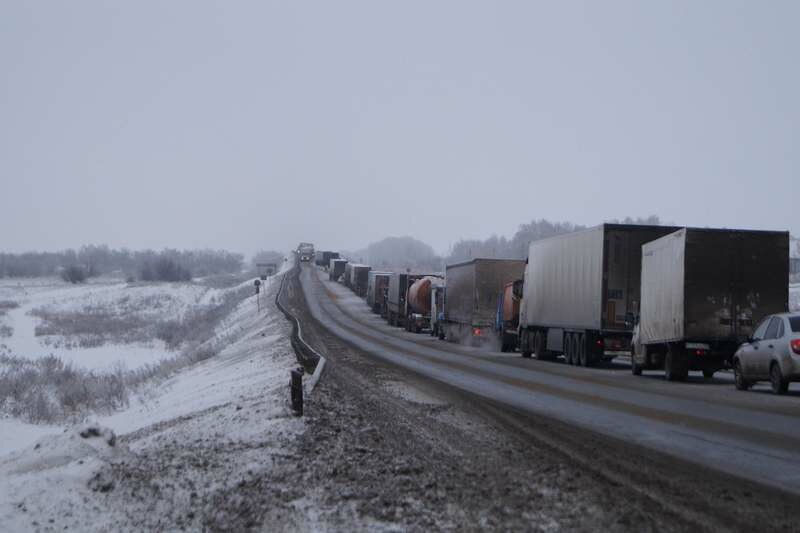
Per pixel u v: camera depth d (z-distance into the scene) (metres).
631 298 29.56
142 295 113.88
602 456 11.24
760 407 17.25
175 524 8.34
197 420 16.48
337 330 54.44
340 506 8.45
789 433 13.39
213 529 7.99
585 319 30.91
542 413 16.20
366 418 15.25
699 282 23.89
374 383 22.53
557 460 10.95
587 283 30.80
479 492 9.00
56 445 11.77
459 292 48.53
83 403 27.92
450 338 50.34
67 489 9.84
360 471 10.23
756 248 24.03
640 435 13.20
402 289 63.47
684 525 7.52
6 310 90.94
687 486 9.27
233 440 12.91
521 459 11.02
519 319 41.09
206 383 28.77
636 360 27.31
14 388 29.23
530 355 38.69
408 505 8.43
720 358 24.08
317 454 11.41
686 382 24.62
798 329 19.97
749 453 11.47
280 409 15.57
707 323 23.80
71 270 154.50
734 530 7.35
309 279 124.50
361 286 97.56
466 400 18.58
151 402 26.92
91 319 80.88
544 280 35.72
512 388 21.58
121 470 11.20
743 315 23.92
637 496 8.74
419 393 20.09
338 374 24.92
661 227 29.66
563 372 27.80
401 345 43.19
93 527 8.52
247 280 139.75
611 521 7.69
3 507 9.12
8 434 21.31
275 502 8.73
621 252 29.61
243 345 43.50
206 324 71.88
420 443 12.43
